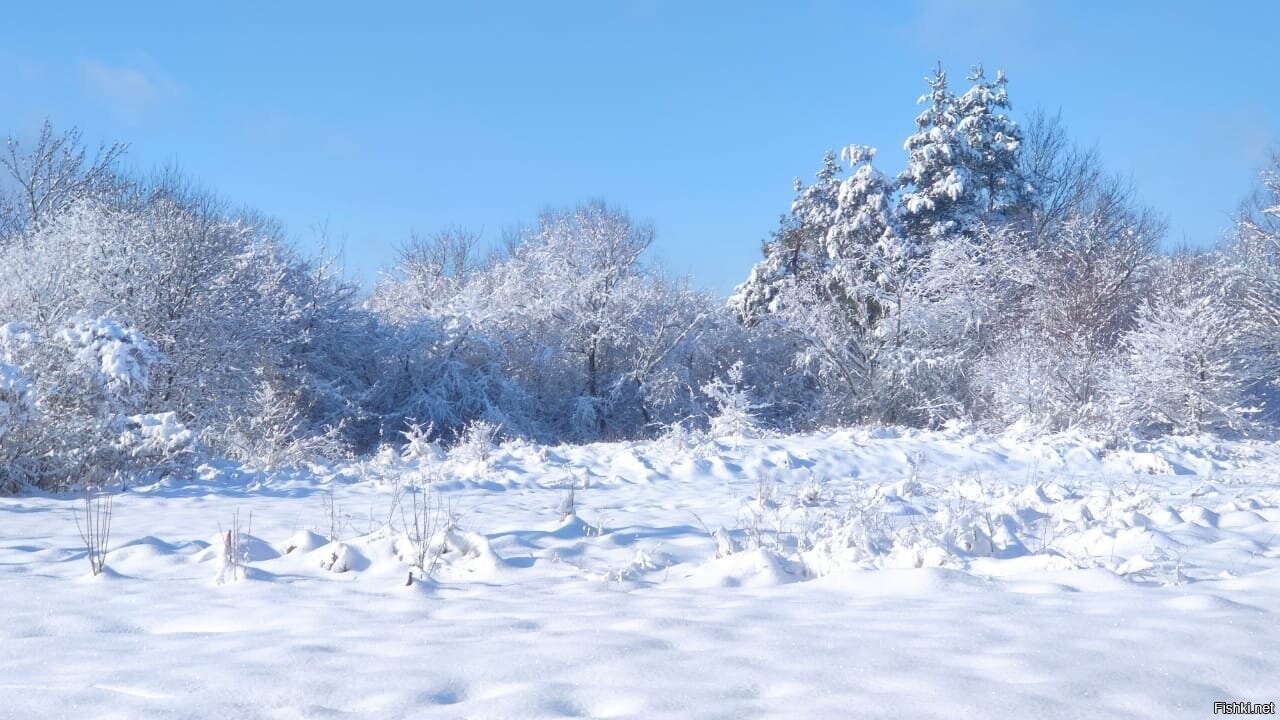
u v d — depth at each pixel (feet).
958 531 21.02
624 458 47.70
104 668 11.84
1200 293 84.38
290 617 14.83
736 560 18.52
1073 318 89.25
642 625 13.29
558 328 104.47
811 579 18.52
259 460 46.37
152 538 22.41
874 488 34.30
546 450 49.47
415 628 13.67
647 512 30.37
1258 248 95.96
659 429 104.22
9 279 56.75
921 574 16.61
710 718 8.98
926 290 92.58
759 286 127.65
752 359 110.01
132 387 42.24
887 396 90.58
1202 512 25.76
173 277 65.72
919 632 12.49
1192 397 75.00
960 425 64.80
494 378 97.55
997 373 80.07
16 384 37.86
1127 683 9.93
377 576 18.74
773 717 8.97
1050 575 17.04
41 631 14.30
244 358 71.41
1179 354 77.30
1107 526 24.21
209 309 66.95
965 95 125.49
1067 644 11.63
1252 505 28.66
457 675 10.95
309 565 19.84
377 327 97.66
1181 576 17.29
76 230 63.26
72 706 10.12
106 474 39.29
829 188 126.72
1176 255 113.39
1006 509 26.11
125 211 70.18
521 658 11.52
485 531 24.76
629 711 9.39
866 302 96.32
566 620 13.94
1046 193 128.16
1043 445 55.21
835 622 13.33
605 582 17.71
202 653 12.44
